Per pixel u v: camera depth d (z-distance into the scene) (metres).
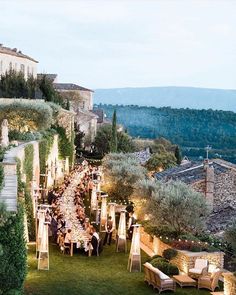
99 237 32.69
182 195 33.03
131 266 28.14
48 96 74.06
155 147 115.88
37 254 28.75
